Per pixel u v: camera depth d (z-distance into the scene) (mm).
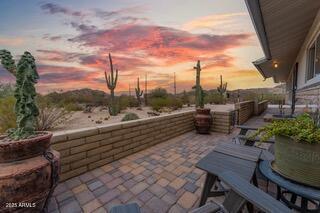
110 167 2727
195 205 1814
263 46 4883
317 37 3695
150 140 3773
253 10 3021
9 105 4633
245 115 7188
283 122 1289
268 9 3100
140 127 3498
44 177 1478
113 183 2242
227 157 1606
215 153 1708
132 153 3320
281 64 8180
